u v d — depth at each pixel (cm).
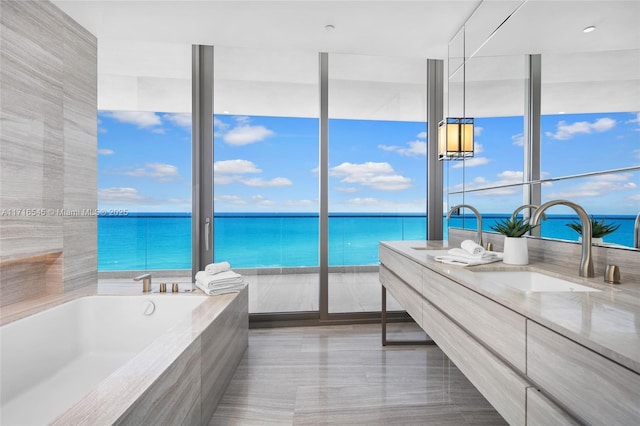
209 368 192
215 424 187
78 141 266
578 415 85
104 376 216
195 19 262
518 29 208
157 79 331
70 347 234
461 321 152
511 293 125
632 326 90
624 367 72
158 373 133
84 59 272
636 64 135
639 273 136
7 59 202
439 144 281
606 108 150
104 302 252
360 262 356
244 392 220
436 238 362
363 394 218
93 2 237
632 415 70
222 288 263
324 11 251
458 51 281
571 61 169
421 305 205
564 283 151
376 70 354
